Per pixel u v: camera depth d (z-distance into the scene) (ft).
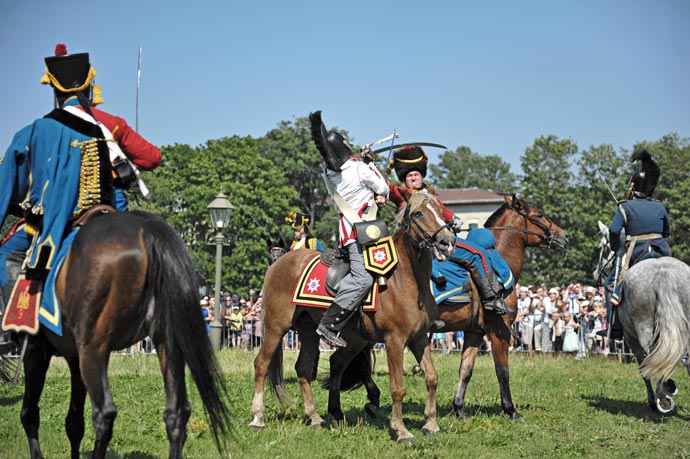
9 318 21.08
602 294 70.54
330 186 29.71
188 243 186.91
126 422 32.07
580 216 182.29
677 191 180.75
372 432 30.66
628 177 185.26
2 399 38.01
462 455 26.84
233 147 196.75
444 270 34.09
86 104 23.54
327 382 35.94
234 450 26.84
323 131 29.35
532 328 71.61
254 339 78.64
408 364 61.72
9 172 21.97
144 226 19.95
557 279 179.63
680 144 199.00
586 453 27.43
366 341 31.91
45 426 31.30
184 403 19.43
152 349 72.18
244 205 185.37
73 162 21.95
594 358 67.15
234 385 44.47
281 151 236.84
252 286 184.24
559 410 37.58
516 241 38.50
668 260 34.14
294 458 25.94
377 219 29.53
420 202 27.94
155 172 194.70
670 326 32.42
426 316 28.99
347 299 28.66
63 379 47.60
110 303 19.24
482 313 34.86
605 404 39.88
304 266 31.19
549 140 194.08
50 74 23.72
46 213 21.26
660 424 33.65
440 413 36.52
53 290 20.33
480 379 49.75
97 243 19.58
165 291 19.31
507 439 29.86
